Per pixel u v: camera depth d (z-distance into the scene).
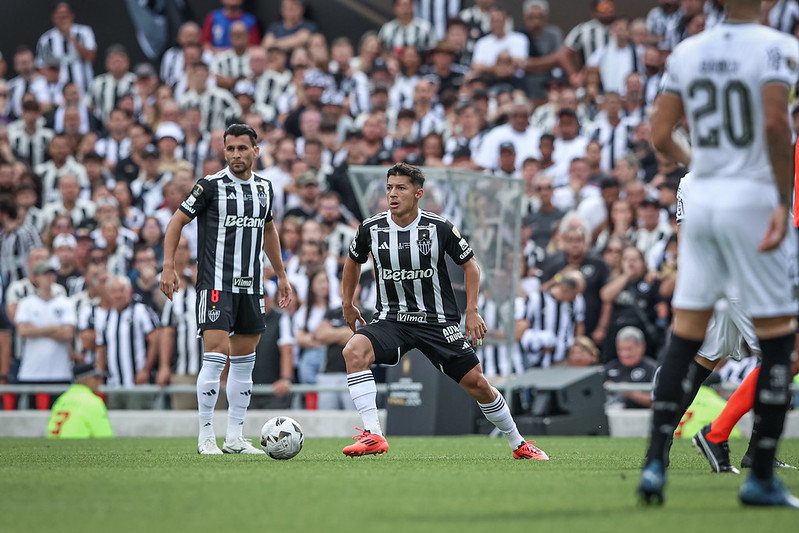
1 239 50.16
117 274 48.69
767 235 13.32
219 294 25.17
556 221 47.72
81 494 15.05
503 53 57.59
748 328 19.89
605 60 57.59
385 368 42.03
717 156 13.69
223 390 42.75
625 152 51.69
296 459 23.55
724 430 19.83
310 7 67.31
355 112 58.81
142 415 41.41
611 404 41.78
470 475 18.33
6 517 12.63
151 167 54.00
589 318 43.31
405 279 23.33
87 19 70.88
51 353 43.91
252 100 59.03
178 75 66.56
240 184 25.27
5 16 72.06
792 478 18.75
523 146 52.19
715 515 12.72
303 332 43.47
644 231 45.84
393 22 62.75
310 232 45.09
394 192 23.14
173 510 13.18
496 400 23.50
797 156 23.17
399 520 12.20
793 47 13.53
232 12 67.00
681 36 56.91
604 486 16.12
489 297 37.56
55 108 61.75
